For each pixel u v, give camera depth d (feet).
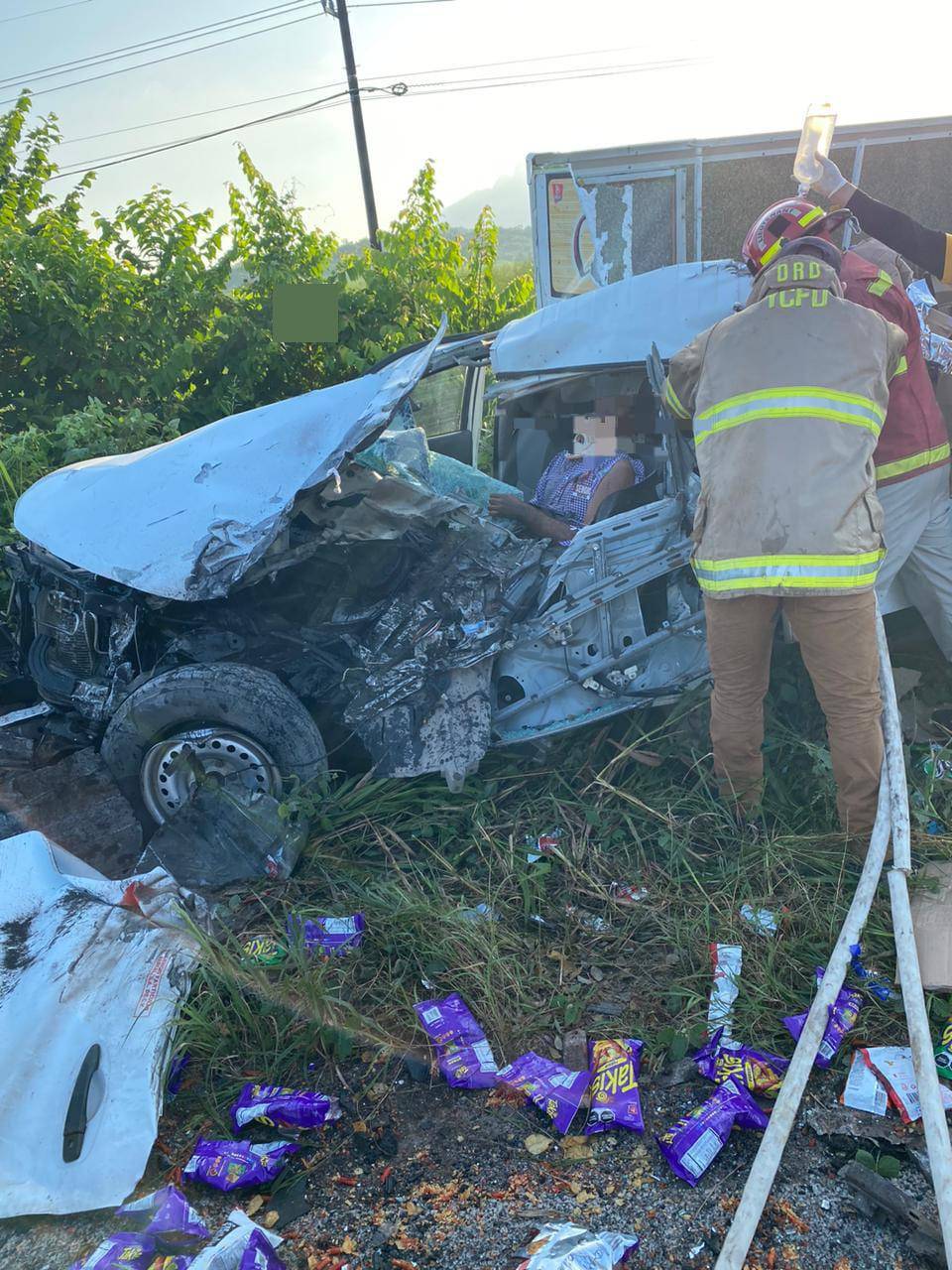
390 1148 6.91
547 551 11.30
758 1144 6.72
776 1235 6.07
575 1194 6.47
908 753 10.69
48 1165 6.52
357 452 10.25
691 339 10.74
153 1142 6.78
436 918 8.82
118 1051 7.30
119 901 8.54
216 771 10.56
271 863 9.78
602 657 10.82
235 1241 6.00
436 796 10.71
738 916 8.77
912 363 9.96
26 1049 7.11
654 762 10.68
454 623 10.62
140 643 11.15
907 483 10.03
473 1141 6.93
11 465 18.02
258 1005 8.03
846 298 9.69
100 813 10.63
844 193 11.48
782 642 11.32
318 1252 6.15
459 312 28.94
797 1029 7.55
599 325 10.91
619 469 11.69
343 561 11.00
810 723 11.02
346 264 28.45
